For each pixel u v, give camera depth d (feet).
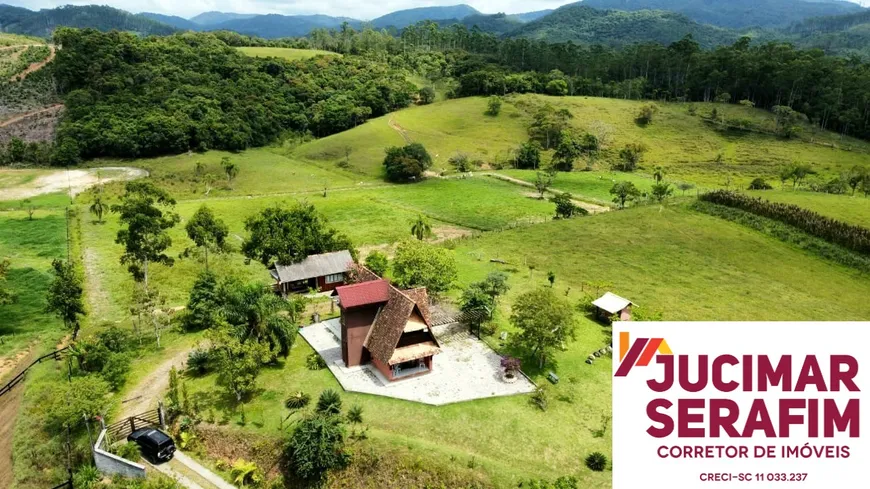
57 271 224.53
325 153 601.21
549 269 269.03
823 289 247.29
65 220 355.15
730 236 303.48
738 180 511.40
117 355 169.99
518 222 360.89
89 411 139.64
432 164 552.41
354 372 170.30
